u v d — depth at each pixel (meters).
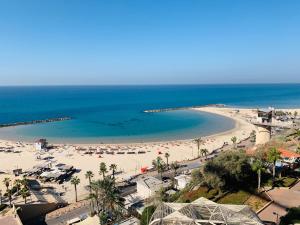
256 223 41.59
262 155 84.62
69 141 183.38
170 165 124.12
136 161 136.50
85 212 80.50
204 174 70.38
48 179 112.12
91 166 130.38
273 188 68.31
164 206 47.00
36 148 161.75
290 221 50.03
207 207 46.19
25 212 78.38
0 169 129.00
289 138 122.00
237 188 68.62
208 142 170.25
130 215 75.69
